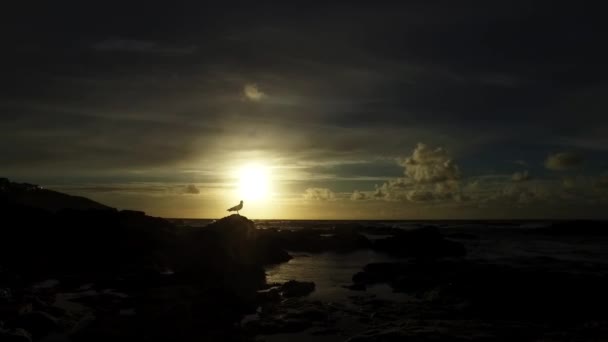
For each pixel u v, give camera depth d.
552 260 44.19
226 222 46.66
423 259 49.66
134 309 19.84
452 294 25.12
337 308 23.05
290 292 27.38
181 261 36.50
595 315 20.88
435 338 16.91
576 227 104.12
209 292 22.03
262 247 48.19
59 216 40.56
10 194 53.91
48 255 34.41
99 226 38.97
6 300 19.56
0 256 32.75
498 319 20.58
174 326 17.34
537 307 22.02
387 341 16.66
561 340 16.97
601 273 33.28
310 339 17.70
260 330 18.70
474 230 118.62
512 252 57.66
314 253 58.47
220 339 17.00
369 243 64.50
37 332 16.64
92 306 21.22
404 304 24.23
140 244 37.41
